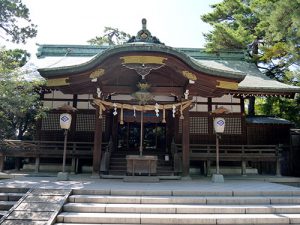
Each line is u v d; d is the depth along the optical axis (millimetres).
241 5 22969
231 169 16391
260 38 23219
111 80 12820
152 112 16984
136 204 7797
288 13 13898
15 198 8023
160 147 17141
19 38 12555
